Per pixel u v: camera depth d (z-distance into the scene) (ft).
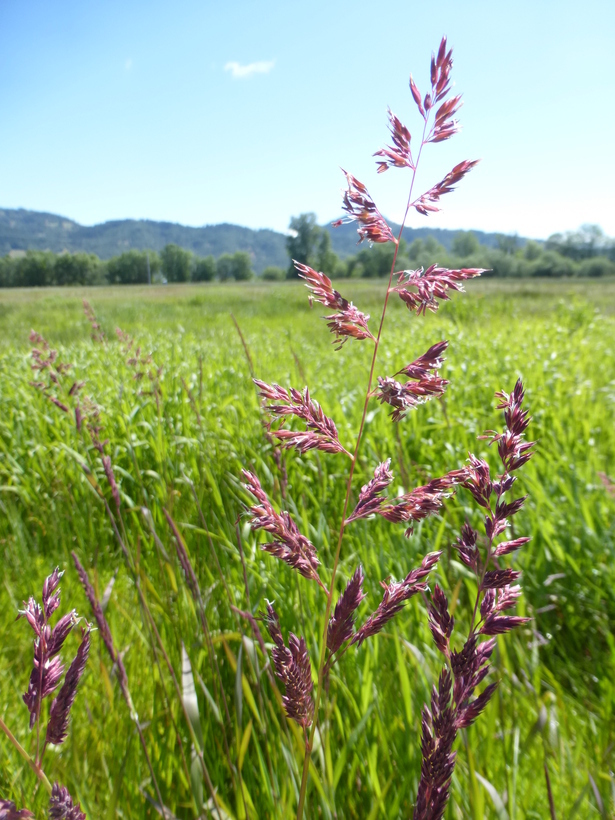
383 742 4.83
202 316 77.51
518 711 5.67
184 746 5.10
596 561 8.77
